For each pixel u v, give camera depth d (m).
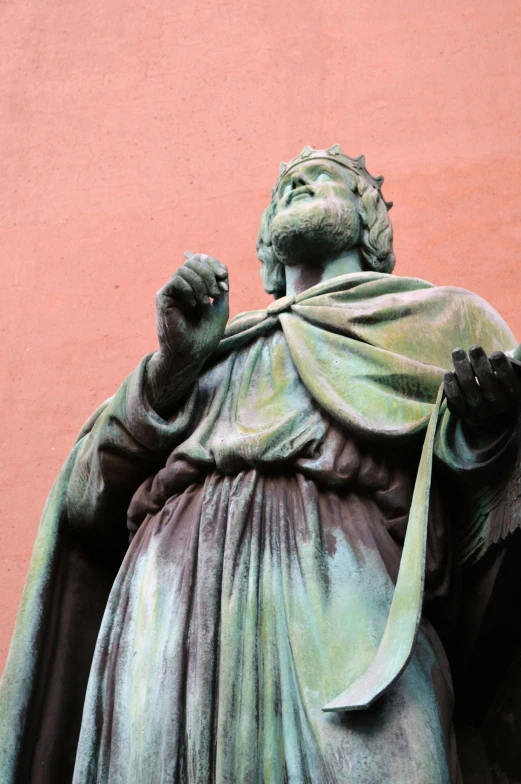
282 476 3.88
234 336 4.23
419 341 4.10
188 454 3.94
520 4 6.67
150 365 4.04
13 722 4.00
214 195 6.43
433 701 3.56
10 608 5.55
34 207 6.58
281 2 6.95
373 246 4.52
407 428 3.85
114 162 6.64
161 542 3.86
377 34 6.71
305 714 3.50
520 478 3.69
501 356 3.62
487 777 4.10
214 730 3.53
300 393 4.04
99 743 3.69
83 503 4.21
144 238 6.38
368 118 6.45
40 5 7.24
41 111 6.88
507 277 5.86
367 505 3.86
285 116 6.57
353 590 3.67
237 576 3.71
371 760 3.39
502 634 3.95
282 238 4.45
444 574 3.87
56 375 6.08
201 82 6.78
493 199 6.09
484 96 6.41
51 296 6.30
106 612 3.87
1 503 5.79
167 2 7.11
